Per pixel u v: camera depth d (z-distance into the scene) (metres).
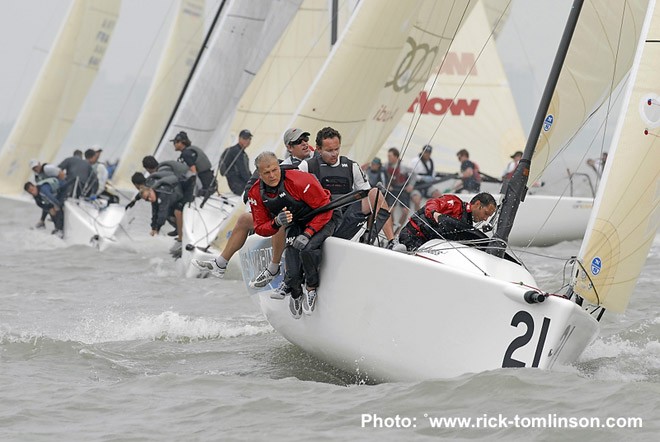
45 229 73.50
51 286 46.47
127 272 51.22
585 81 30.98
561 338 23.98
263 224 26.64
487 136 81.69
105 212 64.44
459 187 76.62
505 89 81.50
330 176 27.67
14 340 31.25
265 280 28.03
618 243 25.47
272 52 66.06
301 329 29.02
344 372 28.48
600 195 25.81
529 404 22.62
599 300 25.62
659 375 26.67
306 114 46.78
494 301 24.30
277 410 23.61
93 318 37.31
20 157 91.75
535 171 30.92
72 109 94.62
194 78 64.56
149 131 91.00
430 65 48.78
